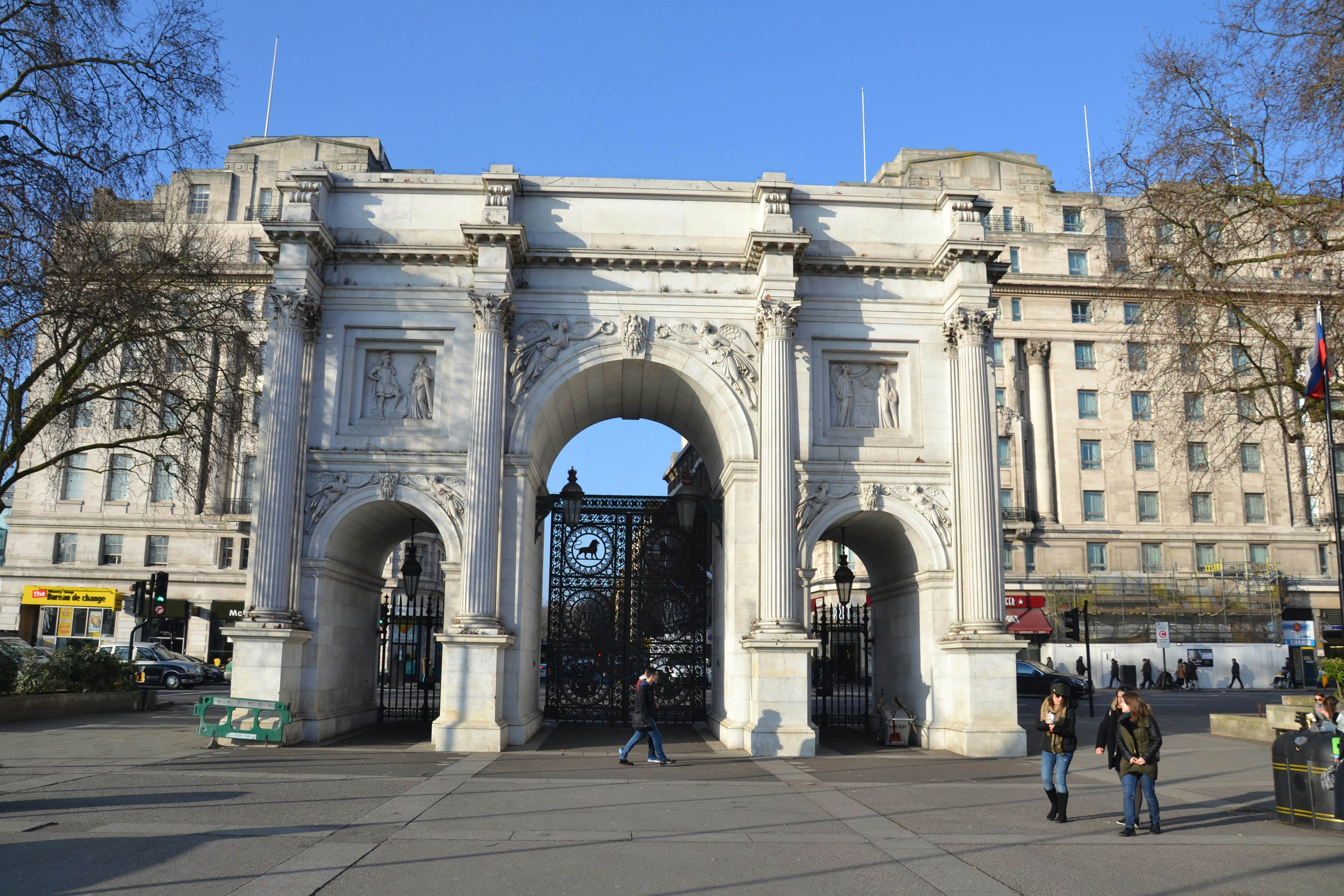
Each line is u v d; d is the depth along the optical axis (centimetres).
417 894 1251
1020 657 7750
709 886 1312
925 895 1277
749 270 3369
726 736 3191
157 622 4434
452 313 3325
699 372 3303
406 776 2330
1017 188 8744
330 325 3312
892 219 3459
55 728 3288
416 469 3219
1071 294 8444
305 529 3183
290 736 2991
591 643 3934
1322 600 8150
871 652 4719
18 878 1289
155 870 1340
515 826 1706
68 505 7812
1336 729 1788
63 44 2819
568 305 3331
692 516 3559
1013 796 2141
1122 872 1417
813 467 3259
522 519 3197
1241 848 1593
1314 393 2748
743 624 3181
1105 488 8275
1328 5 2712
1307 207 3052
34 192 2692
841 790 2222
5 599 7650
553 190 3378
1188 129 3206
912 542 3312
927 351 3391
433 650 5025
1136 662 7744
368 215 3375
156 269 3472
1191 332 3394
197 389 3969
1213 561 8231
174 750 2748
